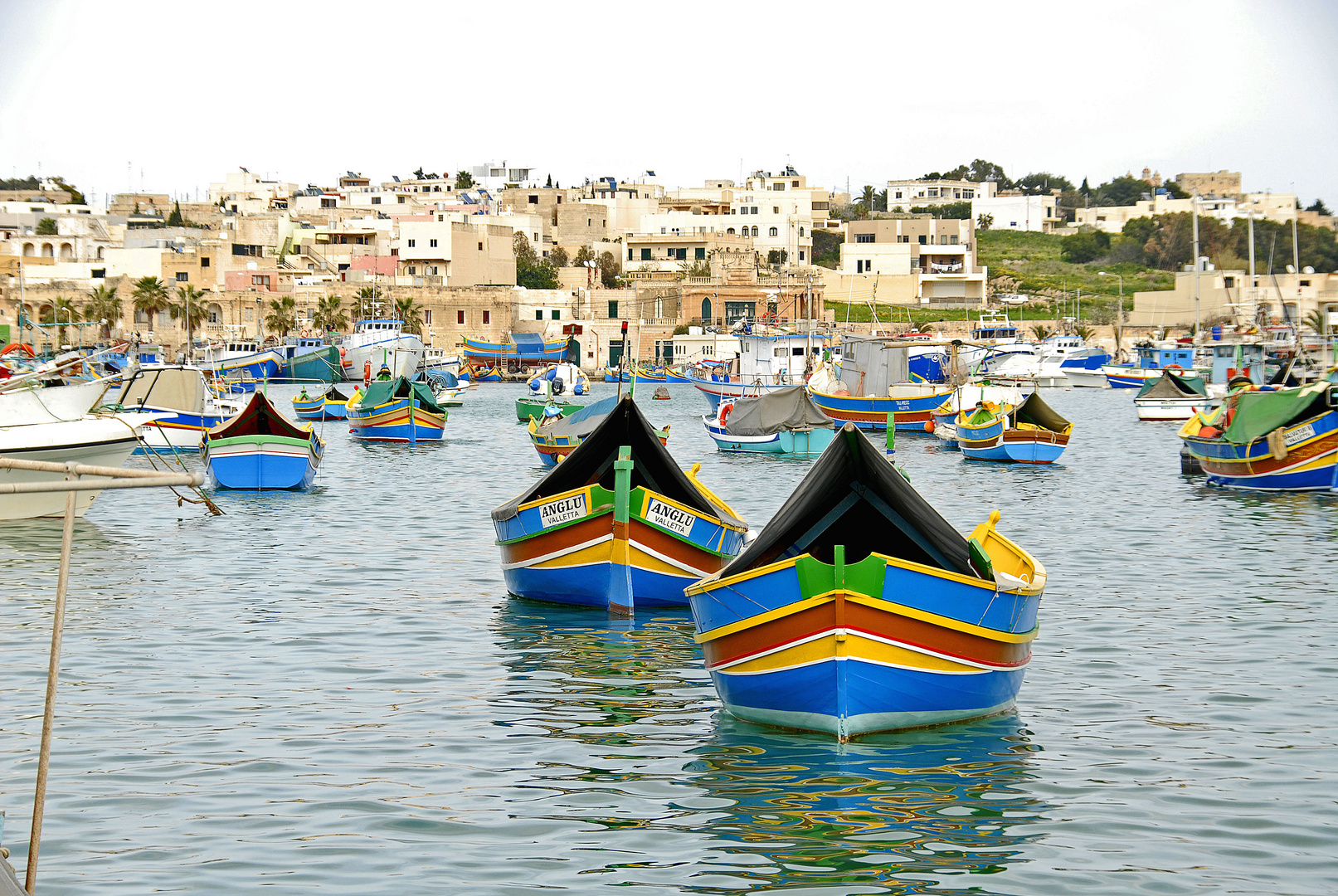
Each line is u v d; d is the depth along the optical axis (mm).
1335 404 45281
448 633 22969
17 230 170625
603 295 163625
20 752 16156
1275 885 12430
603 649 21875
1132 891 12328
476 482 50062
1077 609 25031
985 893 12297
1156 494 45156
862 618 16281
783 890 12359
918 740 16781
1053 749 16406
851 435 17938
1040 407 61969
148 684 19328
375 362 119688
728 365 116688
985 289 182875
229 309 153125
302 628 23203
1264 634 22766
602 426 25625
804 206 182375
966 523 38125
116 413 40750
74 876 12609
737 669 17297
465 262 167375
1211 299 163875
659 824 13953
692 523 24844
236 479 45375
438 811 14312
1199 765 15805
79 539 33781
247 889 12367
